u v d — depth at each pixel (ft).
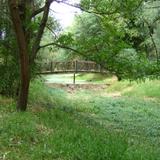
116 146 32.42
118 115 71.72
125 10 53.01
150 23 89.45
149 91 109.40
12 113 42.50
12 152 29.89
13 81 57.06
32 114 44.60
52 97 78.84
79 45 53.01
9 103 50.26
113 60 52.65
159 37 99.35
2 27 56.59
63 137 34.30
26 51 45.98
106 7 53.42
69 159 29.66
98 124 54.34
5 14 56.44
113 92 121.08
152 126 61.82
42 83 89.45
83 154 30.14
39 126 38.50
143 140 45.75
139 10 57.93
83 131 38.04
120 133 47.29
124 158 30.17
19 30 45.03
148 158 31.48
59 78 164.55
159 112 78.23
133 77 52.65
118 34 53.83
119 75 53.26
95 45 53.06
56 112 51.75
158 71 52.03
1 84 56.49
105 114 71.67
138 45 98.02
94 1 53.31
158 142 46.83
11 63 56.90
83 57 55.47
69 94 105.81
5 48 56.90
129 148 33.45
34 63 59.72
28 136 33.71
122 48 52.37
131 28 76.69
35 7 57.62
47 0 49.73
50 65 126.41
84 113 68.95
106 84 134.51
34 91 72.33
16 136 33.45
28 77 46.62
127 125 61.26
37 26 51.75
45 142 32.73
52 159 29.48
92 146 31.50
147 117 71.46
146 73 52.21
